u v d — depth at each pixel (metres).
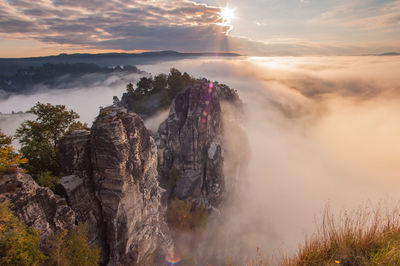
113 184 27.53
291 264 6.74
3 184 17.95
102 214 28.70
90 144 27.77
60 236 19.97
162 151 79.00
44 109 33.38
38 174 27.12
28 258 15.52
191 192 72.81
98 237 28.45
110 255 29.09
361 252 6.74
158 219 37.53
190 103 79.06
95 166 27.59
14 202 18.20
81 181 27.03
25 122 32.81
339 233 7.16
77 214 25.98
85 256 21.36
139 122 31.50
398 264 6.02
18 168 19.92
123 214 28.44
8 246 14.70
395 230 6.83
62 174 27.77
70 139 27.14
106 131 26.36
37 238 17.14
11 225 15.64
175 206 65.12
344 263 6.61
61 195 25.62
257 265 6.69
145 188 32.91
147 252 34.12
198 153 77.06
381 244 6.76
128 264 29.88
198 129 76.31
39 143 32.88
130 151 29.05
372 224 7.09
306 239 7.49
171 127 79.19
